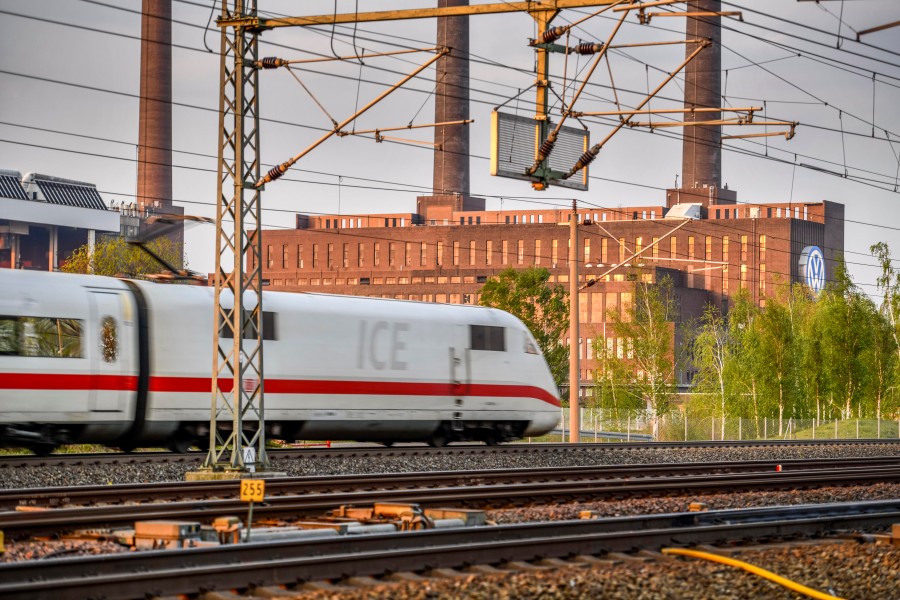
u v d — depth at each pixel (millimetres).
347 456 62531
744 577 25969
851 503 36688
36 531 29797
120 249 128125
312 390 65438
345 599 22406
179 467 52344
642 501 42125
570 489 44031
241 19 46719
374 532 30312
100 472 49594
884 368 153250
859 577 26781
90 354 57656
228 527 27922
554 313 133750
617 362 142625
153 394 59688
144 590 21969
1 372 54844
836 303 154000
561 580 24547
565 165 47688
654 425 137750
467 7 44125
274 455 60000
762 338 154875
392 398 69062
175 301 61344
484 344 74375
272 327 64312
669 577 25547
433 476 47781
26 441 56500
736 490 47500
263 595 22703
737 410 155750
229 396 62156
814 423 140625
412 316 71000
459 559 26266
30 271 57719
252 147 48094
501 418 74812
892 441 98875
